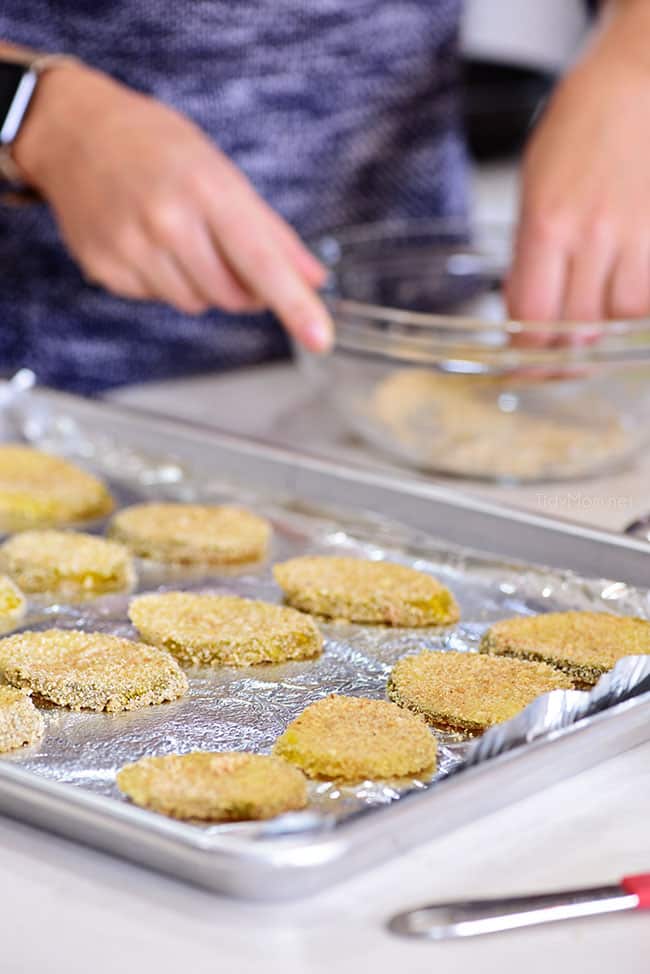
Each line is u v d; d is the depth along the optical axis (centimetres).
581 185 112
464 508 97
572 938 70
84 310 125
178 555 96
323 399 119
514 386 107
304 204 130
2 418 112
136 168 109
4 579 92
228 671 86
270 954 70
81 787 77
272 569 95
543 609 91
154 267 111
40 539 96
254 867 71
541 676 84
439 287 125
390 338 106
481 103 198
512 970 69
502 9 193
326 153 129
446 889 73
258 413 118
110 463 108
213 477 106
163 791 75
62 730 81
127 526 98
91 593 93
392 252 124
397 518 100
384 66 128
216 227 107
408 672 84
